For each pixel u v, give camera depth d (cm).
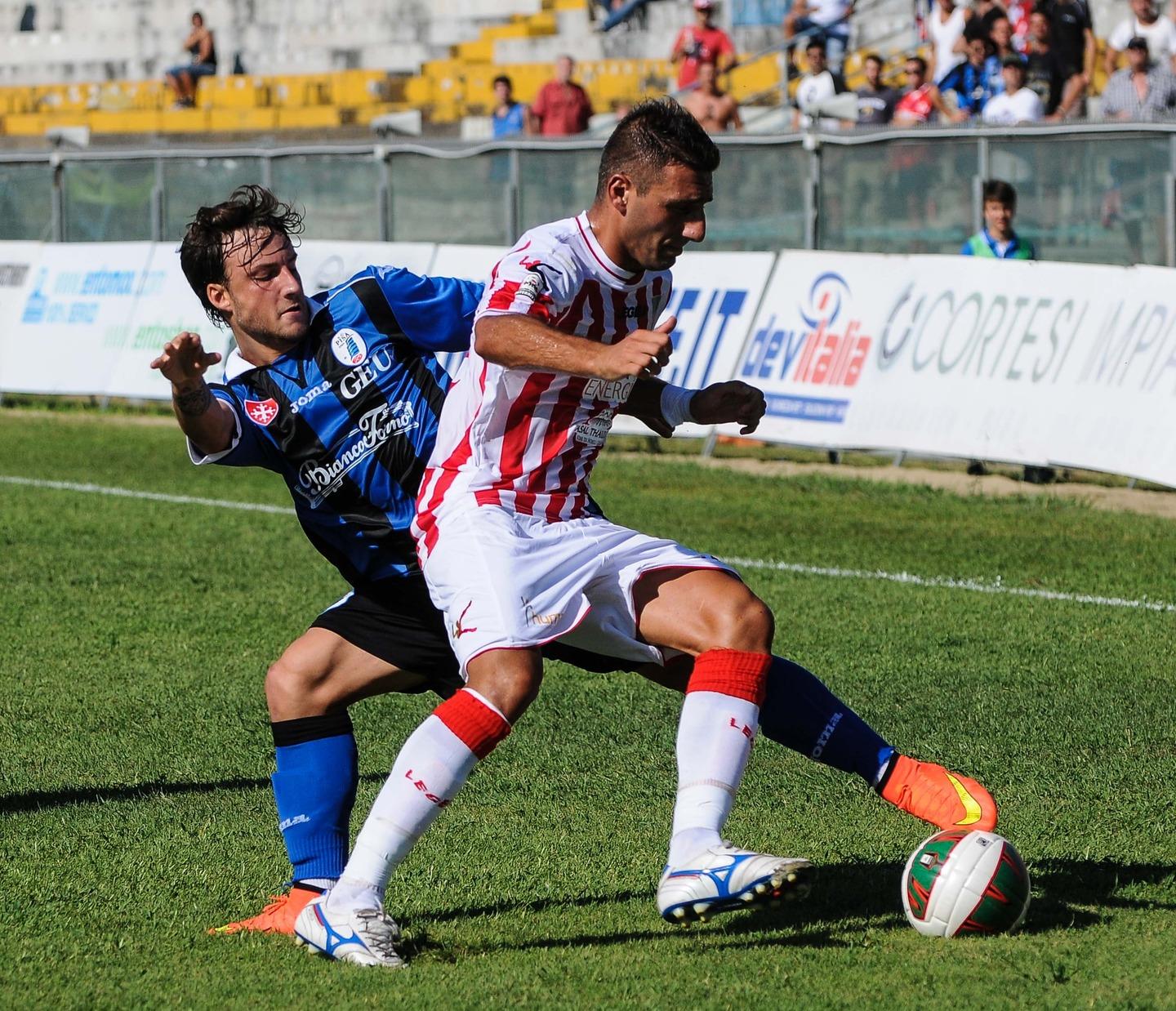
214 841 1648
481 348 1224
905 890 1326
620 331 1293
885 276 4272
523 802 1778
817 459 4612
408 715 2169
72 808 1777
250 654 2528
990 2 5741
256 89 8919
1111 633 2608
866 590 2948
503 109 7050
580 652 1388
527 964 1264
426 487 1338
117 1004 1197
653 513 3762
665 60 8175
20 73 10362
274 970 1257
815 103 5891
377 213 5519
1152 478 3666
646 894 1458
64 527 3694
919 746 1984
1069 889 1448
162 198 5891
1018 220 4391
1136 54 5369
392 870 1271
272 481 4359
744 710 1252
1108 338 3831
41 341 5981
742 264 4575
